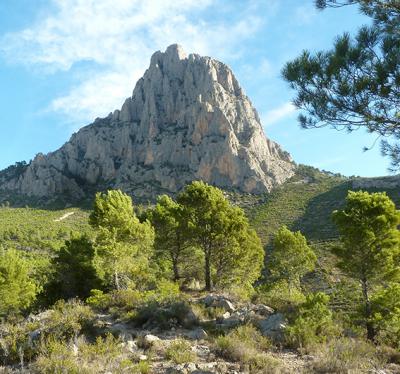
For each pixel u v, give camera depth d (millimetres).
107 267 26031
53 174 149500
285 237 37219
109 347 10094
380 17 10242
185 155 137875
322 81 10266
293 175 134000
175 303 15250
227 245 29641
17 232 98625
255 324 14250
